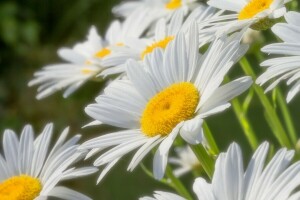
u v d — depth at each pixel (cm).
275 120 51
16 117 120
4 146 50
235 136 100
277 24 46
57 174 47
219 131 102
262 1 49
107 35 65
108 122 48
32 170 49
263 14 48
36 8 133
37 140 50
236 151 43
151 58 49
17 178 49
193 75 47
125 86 49
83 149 47
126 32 62
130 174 104
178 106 46
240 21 48
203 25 50
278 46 45
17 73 127
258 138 97
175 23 55
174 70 48
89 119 121
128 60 49
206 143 47
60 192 47
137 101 48
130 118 48
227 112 103
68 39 132
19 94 125
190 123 45
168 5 62
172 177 52
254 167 43
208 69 46
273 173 42
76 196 47
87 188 106
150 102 47
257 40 54
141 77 48
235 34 48
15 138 50
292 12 46
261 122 97
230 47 46
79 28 132
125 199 102
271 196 42
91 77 59
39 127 121
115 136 47
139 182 102
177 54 48
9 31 124
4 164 50
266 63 45
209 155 46
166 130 46
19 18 132
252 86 53
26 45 129
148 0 62
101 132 120
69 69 61
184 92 47
